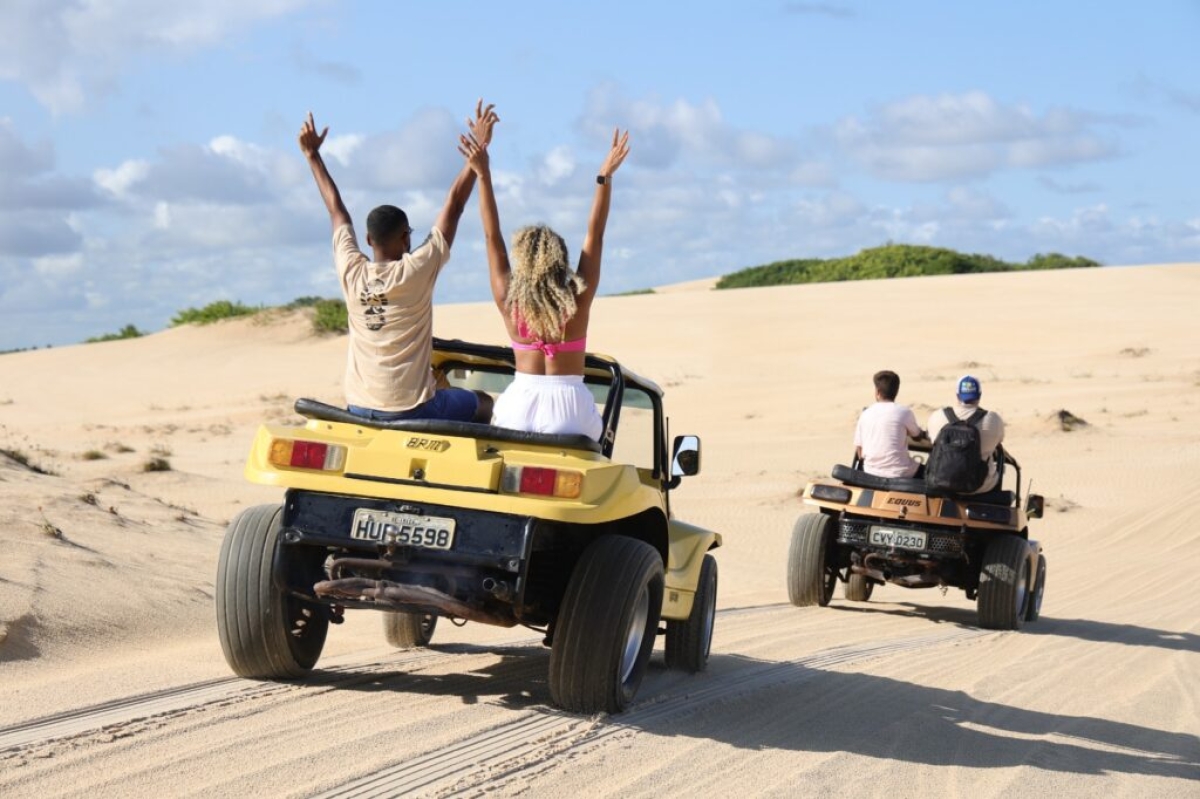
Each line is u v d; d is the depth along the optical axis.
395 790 8.72
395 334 11.16
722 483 48.69
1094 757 11.52
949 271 186.88
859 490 22.36
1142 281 116.88
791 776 9.83
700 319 109.00
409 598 10.75
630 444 13.44
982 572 21.52
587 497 10.45
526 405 11.11
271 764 9.20
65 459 45.56
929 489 21.73
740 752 10.50
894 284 126.50
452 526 10.60
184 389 87.38
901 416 22.72
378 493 10.67
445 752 9.74
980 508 21.58
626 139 11.16
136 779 8.72
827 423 63.53
